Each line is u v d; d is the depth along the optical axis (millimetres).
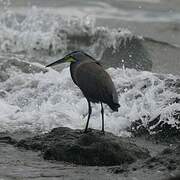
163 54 21938
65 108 15148
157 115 13719
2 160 10891
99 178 9734
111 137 11344
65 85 16312
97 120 14352
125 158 10688
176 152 10172
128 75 16000
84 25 23453
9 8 27781
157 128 13531
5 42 22844
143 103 14359
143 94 14758
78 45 23078
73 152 10844
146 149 11266
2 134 13227
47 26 24172
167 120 13508
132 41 22688
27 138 12172
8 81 17094
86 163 10688
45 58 21828
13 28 24156
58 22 24172
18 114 14633
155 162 10062
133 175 9703
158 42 23516
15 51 22406
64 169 10336
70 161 10805
